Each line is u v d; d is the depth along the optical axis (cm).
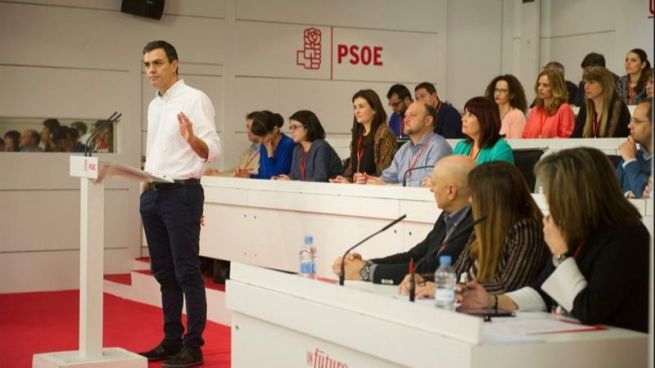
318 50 970
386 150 650
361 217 569
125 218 902
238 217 703
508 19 1055
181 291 552
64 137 877
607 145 599
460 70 1041
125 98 895
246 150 905
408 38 1011
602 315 287
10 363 557
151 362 545
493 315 299
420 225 522
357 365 306
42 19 863
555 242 301
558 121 700
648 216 416
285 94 958
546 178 301
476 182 339
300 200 626
